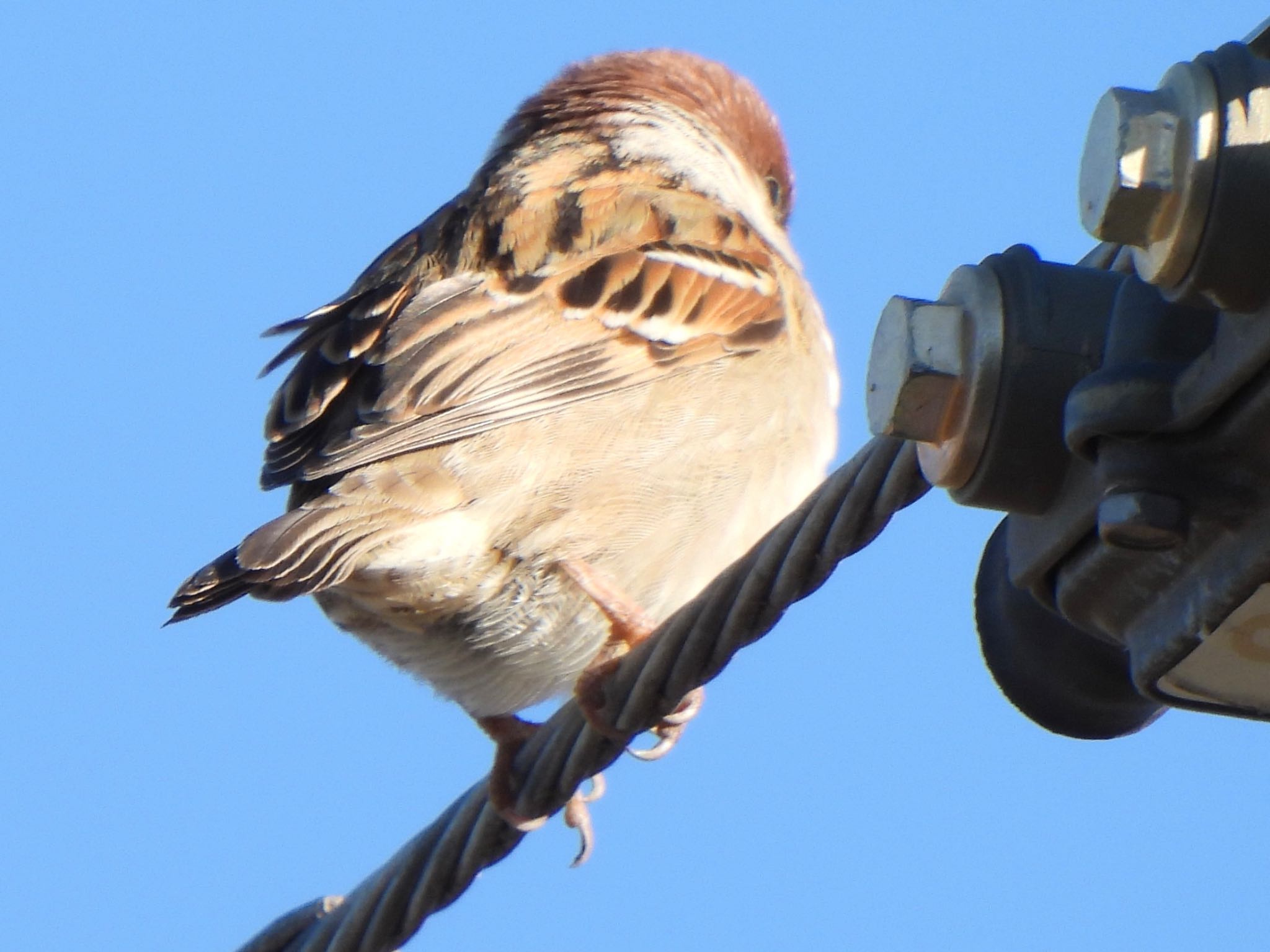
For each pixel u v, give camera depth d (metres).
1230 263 4.69
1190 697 5.63
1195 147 4.64
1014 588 6.59
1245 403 4.85
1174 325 5.18
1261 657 5.32
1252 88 4.67
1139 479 5.02
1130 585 5.43
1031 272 5.77
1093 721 6.73
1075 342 5.67
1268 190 4.64
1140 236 4.79
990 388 5.65
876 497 7.38
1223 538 5.02
